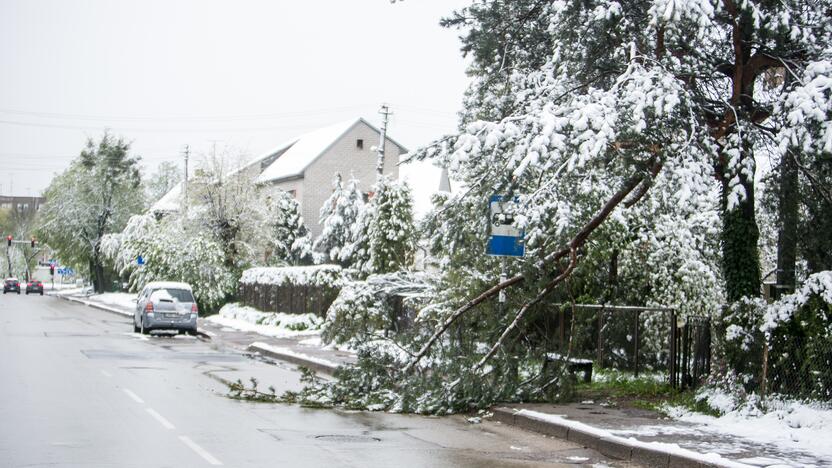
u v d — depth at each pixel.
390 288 18.44
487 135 13.64
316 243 60.59
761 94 17.31
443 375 15.49
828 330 13.01
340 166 69.62
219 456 10.07
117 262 69.88
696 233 21.44
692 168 13.48
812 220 15.89
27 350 24.36
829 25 14.97
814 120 13.34
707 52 16.33
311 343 29.58
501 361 15.45
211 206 53.31
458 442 12.01
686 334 16.52
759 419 12.95
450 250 16.78
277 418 13.68
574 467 10.41
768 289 19.72
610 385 17.58
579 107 13.65
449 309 16.17
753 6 14.09
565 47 16.50
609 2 15.47
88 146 83.88
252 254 52.44
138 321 34.34
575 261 15.59
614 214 18.70
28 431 11.41
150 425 12.29
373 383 15.95
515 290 15.98
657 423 13.00
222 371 20.95
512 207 15.33
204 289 47.00
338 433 12.33
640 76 13.88
